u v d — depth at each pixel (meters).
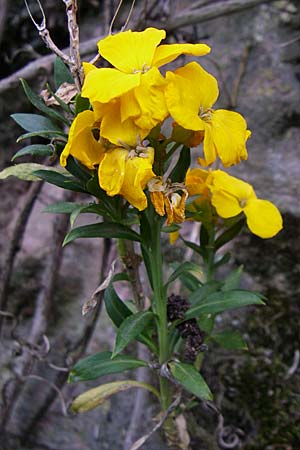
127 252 0.13
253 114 0.22
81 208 0.11
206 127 0.10
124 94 0.09
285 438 0.17
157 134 0.10
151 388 0.14
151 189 0.10
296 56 0.22
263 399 0.18
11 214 0.22
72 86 0.11
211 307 0.13
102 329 0.20
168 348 0.13
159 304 0.13
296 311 0.19
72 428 0.19
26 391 0.20
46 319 0.19
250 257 0.20
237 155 0.11
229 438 0.17
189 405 0.15
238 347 0.15
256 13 0.23
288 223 0.20
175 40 0.19
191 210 0.13
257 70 0.23
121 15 0.22
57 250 0.19
